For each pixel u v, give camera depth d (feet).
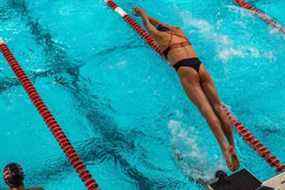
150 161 16.98
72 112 18.98
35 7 24.91
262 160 16.52
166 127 18.20
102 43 22.24
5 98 19.69
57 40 22.58
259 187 11.17
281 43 21.42
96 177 16.42
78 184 16.19
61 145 17.69
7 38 22.84
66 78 20.53
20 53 21.93
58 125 18.45
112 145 17.62
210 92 14.06
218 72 20.16
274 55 20.80
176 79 20.22
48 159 17.17
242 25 22.63
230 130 13.32
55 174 16.61
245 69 20.25
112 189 15.97
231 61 20.66
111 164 16.90
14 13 24.57
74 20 23.79
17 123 18.65
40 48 22.17
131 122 18.48
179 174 16.46
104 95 19.63
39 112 19.04
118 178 16.37
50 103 19.39
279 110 18.43
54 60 21.48
